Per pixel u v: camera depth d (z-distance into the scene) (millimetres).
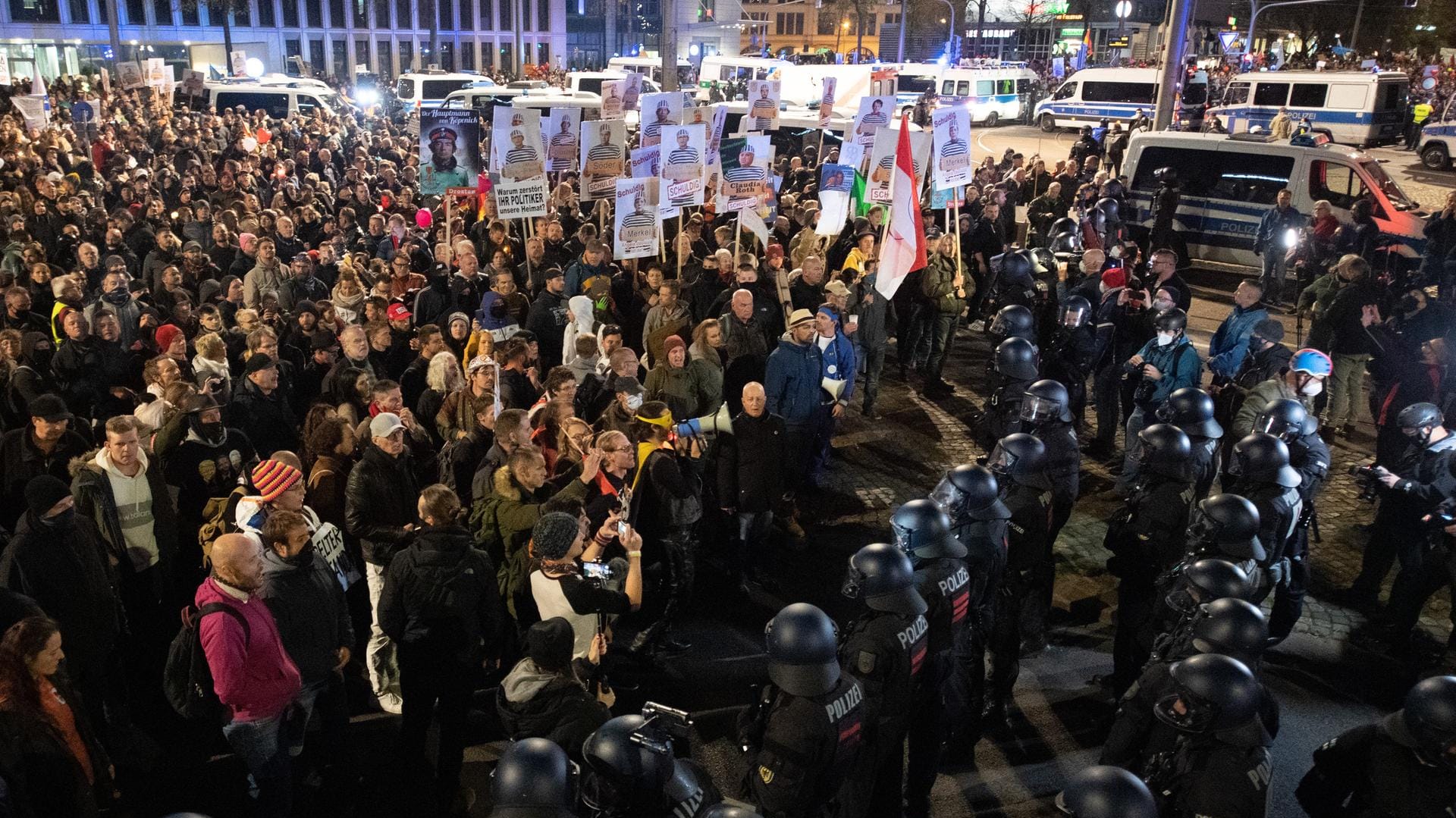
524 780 3041
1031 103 47031
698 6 63719
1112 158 26000
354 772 5457
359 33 63688
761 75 42438
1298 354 7098
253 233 12250
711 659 6566
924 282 11344
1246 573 4934
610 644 6293
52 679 4055
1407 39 64125
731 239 13062
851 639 4316
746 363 9039
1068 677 6473
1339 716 6090
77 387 7984
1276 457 5516
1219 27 62594
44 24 52844
